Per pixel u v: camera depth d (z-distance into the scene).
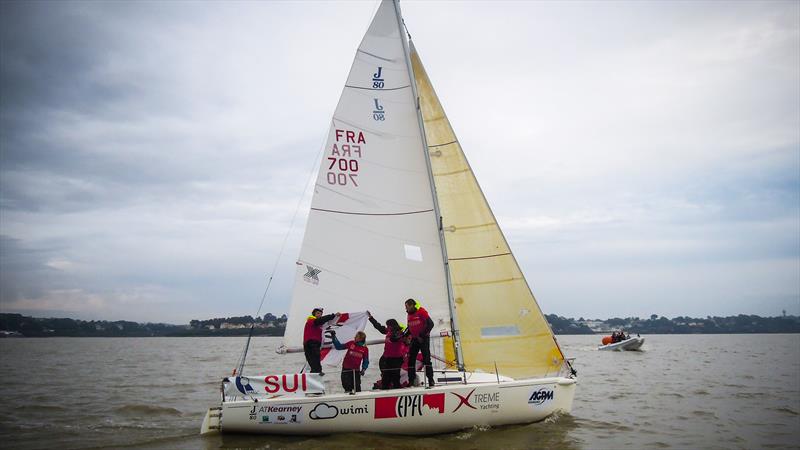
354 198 11.81
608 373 26.05
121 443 10.98
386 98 12.11
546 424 11.13
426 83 12.76
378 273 11.71
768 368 29.30
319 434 10.23
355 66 12.09
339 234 11.70
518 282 12.12
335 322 11.30
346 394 10.25
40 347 84.06
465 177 12.48
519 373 11.91
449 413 10.38
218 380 23.94
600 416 13.67
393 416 10.22
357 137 11.95
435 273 11.81
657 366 30.70
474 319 12.09
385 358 10.77
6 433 12.05
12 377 25.38
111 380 23.94
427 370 10.53
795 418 13.58
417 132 12.10
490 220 12.30
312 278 11.50
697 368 29.27
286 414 10.12
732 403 15.96
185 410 15.23
